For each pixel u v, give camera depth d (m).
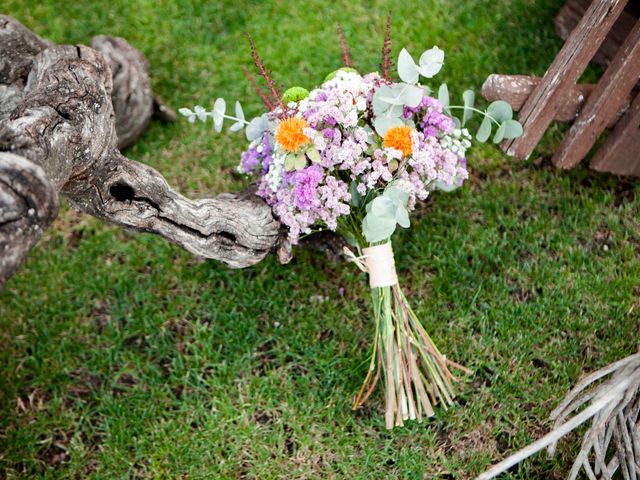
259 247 2.36
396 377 2.43
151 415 2.62
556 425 2.35
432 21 3.42
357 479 2.49
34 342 2.77
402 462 2.50
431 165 2.19
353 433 2.57
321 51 3.37
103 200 2.13
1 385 2.68
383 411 2.61
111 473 2.52
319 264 2.90
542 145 3.08
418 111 2.29
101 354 2.74
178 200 2.20
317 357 2.70
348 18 3.45
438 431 2.58
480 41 3.36
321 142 2.08
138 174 2.15
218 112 2.40
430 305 2.77
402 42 3.37
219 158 3.15
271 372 2.68
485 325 2.73
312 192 2.12
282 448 2.55
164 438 2.56
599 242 2.88
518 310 2.75
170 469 2.52
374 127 2.23
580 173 3.02
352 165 2.13
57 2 3.53
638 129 2.67
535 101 2.52
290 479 2.51
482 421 2.57
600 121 2.63
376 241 2.23
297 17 3.48
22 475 2.53
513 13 3.42
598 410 2.19
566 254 2.85
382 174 2.13
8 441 2.58
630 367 2.25
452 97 3.21
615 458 2.26
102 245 2.96
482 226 2.93
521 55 3.31
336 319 2.77
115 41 3.06
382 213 2.13
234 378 2.68
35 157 1.78
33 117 1.90
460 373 2.65
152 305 2.83
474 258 2.86
